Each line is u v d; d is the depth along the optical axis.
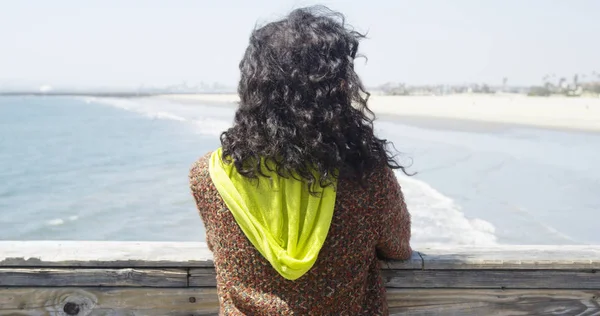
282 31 1.33
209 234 1.46
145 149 21.52
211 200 1.40
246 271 1.38
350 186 1.34
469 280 1.88
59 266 1.83
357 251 1.37
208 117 46.66
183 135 27.66
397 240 1.48
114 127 33.12
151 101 100.56
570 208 9.88
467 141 22.81
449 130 28.95
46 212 10.55
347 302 1.39
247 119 1.30
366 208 1.36
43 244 1.91
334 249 1.35
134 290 1.86
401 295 1.88
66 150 21.31
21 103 80.25
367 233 1.37
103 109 62.16
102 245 1.92
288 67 1.27
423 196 10.75
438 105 62.38
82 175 15.16
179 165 16.98
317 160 1.27
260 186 1.33
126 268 1.85
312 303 1.36
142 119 42.28
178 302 1.87
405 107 57.97
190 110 62.59
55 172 15.83
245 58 1.34
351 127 1.31
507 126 31.48
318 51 1.30
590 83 113.88
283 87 1.26
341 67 1.30
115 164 17.34
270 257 1.31
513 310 1.91
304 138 1.25
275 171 1.31
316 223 1.32
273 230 1.32
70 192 12.56
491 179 13.12
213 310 1.87
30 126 33.75
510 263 1.86
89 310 1.86
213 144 23.34
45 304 1.85
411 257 1.86
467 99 85.81
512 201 10.41
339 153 1.28
